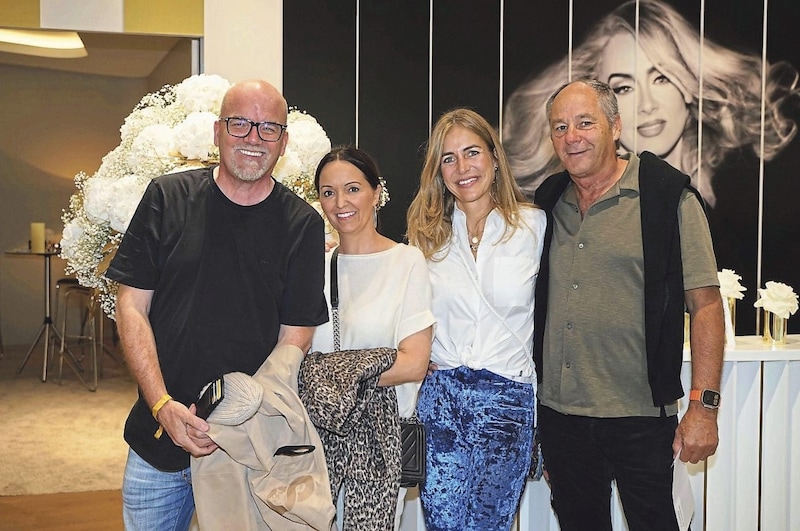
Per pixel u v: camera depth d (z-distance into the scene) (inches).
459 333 102.0
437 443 102.0
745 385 127.6
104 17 193.3
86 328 390.6
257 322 90.4
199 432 84.3
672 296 96.8
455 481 101.1
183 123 108.1
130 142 113.2
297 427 85.0
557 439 104.7
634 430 99.3
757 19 203.8
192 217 89.7
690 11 201.5
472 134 101.5
